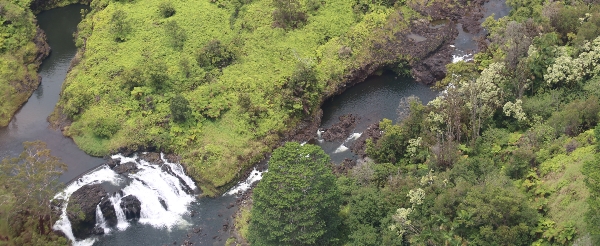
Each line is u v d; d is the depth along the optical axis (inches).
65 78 4047.7
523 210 2233.0
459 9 4569.4
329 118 3737.7
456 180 2541.8
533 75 3154.5
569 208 2297.0
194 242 2942.9
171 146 3403.1
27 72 4116.6
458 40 4274.1
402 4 4532.5
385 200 2637.8
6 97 3855.8
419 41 4185.5
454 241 2223.2
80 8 4977.9
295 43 4060.0
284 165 2559.1
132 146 3435.0
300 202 2491.4
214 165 3287.4
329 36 4168.3
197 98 3607.3
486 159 2731.3
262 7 4382.4
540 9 3865.7
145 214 3117.6
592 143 2578.7
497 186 2340.1
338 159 3385.8
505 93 3134.8
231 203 3176.7
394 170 2955.2
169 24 4099.4
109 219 3058.6
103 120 3521.2
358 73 3983.8
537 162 2652.6
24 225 2775.6
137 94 3627.0
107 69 3878.0
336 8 4382.4
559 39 3494.1
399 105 3501.5
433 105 3186.5
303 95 3651.6
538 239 2234.3
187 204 3193.9
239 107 3585.1
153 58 3914.9
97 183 3203.7
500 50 3663.9
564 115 2787.9
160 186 3250.5
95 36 4215.1
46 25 4771.2
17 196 2637.8
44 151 2819.9
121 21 4180.6
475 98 2950.3
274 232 2495.1
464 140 3088.1
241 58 3927.2
